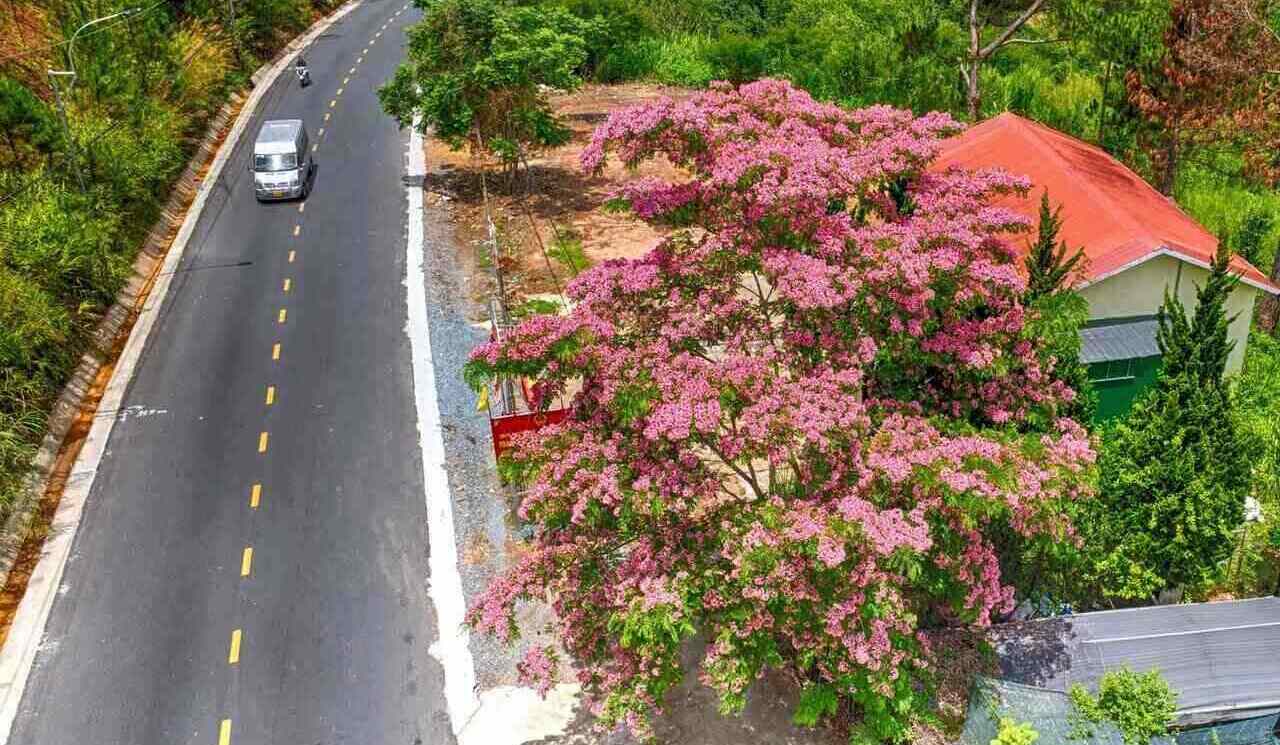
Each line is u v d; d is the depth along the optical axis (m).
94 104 31.50
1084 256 20.03
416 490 20.42
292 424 22.52
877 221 19.02
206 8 44.94
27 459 20.62
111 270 26.84
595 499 12.50
